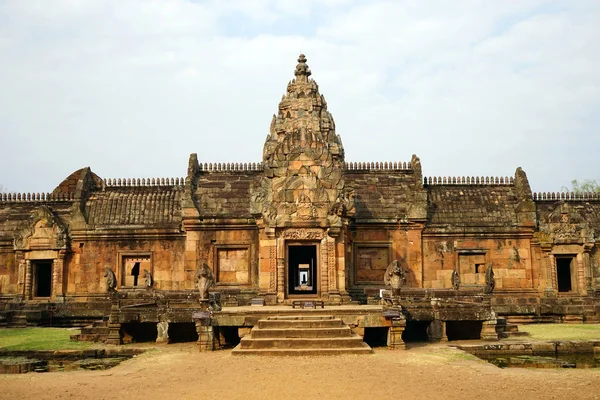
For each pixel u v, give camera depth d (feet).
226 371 63.16
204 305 87.81
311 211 108.17
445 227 129.80
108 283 108.78
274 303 105.91
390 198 132.67
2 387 57.31
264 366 65.41
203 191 132.87
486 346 81.82
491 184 138.51
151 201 136.05
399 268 90.74
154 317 89.86
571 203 139.13
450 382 56.85
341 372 61.41
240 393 52.95
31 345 87.51
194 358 73.51
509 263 129.90
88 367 74.49
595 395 51.98
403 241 128.88
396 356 72.59
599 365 72.79
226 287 124.67
